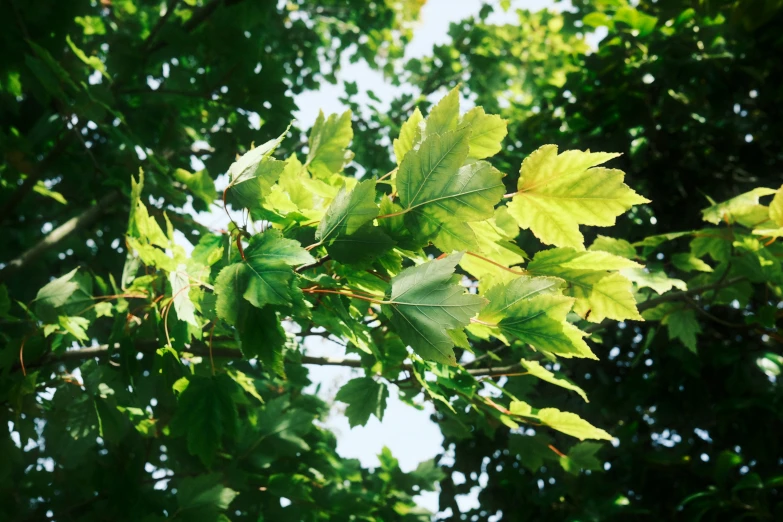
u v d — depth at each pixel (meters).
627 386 4.13
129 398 2.21
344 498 3.44
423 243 1.24
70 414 2.14
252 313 1.23
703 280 2.71
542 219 1.33
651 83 4.42
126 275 1.97
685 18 4.27
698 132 4.43
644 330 4.33
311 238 1.40
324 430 4.12
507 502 4.15
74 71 3.66
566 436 4.08
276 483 3.14
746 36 4.21
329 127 1.74
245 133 4.14
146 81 4.67
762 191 2.21
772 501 3.83
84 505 3.15
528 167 1.29
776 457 3.83
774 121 4.44
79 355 2.30
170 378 1.61
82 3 3.77
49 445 2.48
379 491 4.05
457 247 1.22
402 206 1.23
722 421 3.82
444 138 1.19
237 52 3.95
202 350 2.11
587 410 4.22
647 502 3.90
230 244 1.37
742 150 4.52
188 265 1.52
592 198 1.26
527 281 1.26
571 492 3.73
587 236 4.07
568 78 4.75
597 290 1.38
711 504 3.41
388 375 2.01
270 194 1.42
